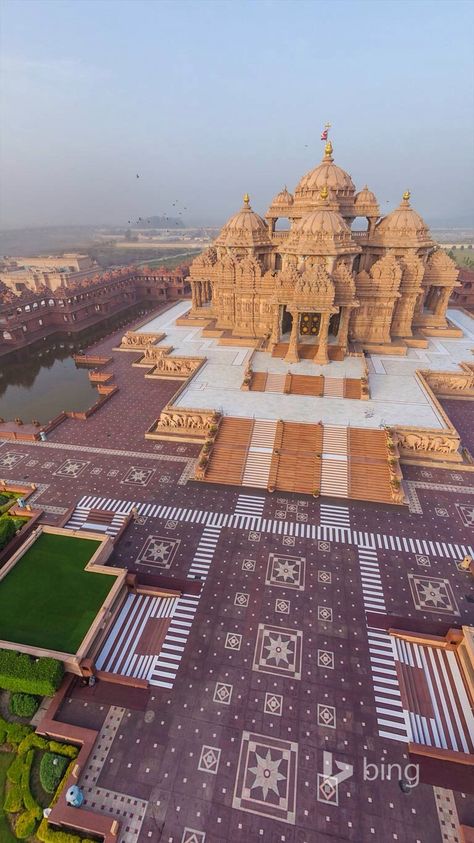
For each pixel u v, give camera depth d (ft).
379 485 122.11
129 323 309.63
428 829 58.80
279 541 105.81
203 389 164.55
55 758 65.62
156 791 62.54
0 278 417.69
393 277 184.44
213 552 102.68
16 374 227.81
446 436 131.95
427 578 95.86
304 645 81.87
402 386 163.73
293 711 71.77
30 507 118.73
